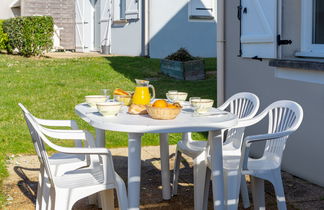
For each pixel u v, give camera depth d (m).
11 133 6.84
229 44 6.42
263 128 5.76
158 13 13.81
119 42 15.28
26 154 6.08
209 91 9.63
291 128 3.61
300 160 5.18
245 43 5.75
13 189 4.83
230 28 6.38
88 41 16.72
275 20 5.11
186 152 4.33
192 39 14.18
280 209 3.67
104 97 4.21
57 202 3.39
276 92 5.52
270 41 5.21
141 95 4.09
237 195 3.63
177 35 14.03
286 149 5.42
